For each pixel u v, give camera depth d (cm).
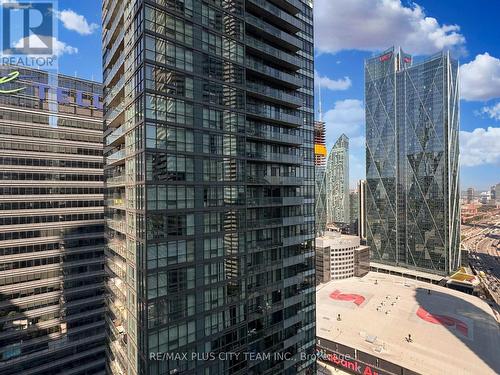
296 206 5806
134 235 3606
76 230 7794
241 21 4316
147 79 3278
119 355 4369
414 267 19500
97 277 8088
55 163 7506
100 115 8269
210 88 3884
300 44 5631
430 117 18575
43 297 7262
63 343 7481
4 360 6712
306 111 6231
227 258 4053
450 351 9344
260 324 4703
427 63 18700
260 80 5150
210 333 3847
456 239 18912
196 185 3706
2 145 6750
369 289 15075
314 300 6075
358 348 9675
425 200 18888
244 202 4275
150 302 3288
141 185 3369
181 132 3578
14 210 6900
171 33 3503
